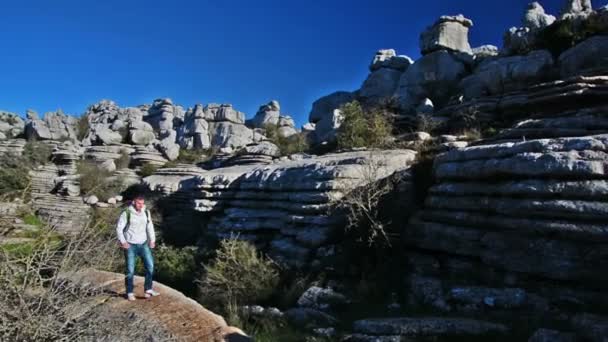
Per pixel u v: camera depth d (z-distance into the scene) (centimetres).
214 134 5788
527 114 1666
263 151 3183
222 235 1680
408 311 865
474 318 762
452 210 1011
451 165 1059
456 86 2564
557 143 842
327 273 1125
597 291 711
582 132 1041
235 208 1795
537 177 830
